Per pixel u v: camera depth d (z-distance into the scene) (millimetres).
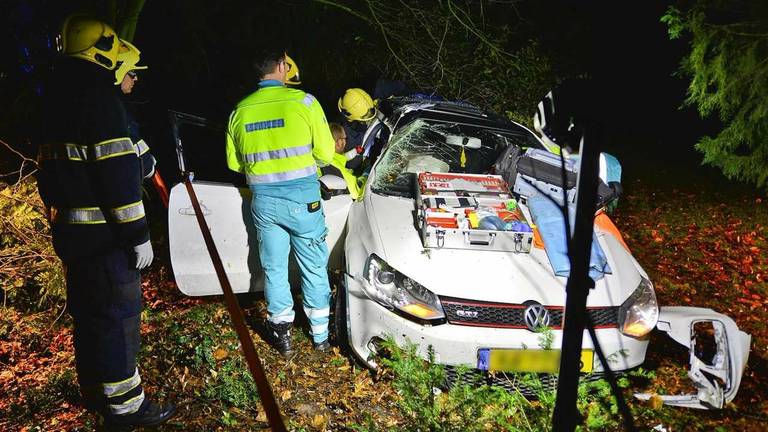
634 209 6789
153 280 4266
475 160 4277
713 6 6461
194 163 5523
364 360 3137
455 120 4340
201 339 3518
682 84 10922
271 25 6508
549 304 2932
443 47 6559
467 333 2844
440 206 3260
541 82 6996
